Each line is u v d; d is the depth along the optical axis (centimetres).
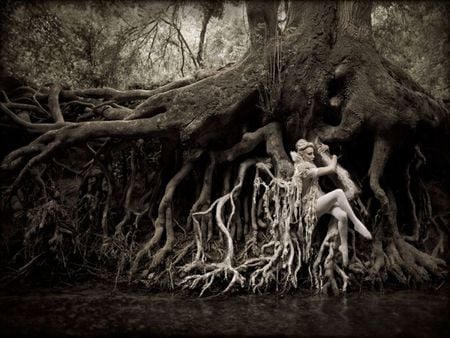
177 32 1195
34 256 737
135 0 1134
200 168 823
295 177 676
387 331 480
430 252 857
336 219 705
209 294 641
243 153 780
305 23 765
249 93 746
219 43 1205
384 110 730
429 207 886
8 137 990
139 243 795
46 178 908
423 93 833
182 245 756
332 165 686
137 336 461
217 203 747
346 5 770
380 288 683
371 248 752
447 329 488
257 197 797
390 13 1134
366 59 748
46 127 818
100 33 1138
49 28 1088
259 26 766
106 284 698
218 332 474
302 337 461
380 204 748
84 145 822
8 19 1056
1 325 492
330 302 603
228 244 692
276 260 676
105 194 907
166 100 773
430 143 862
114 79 1138
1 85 1014
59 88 938
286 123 773
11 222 870
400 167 838
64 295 632
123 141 835
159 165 855
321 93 750
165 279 684
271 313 548
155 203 847
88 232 815
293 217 693
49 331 473
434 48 1136
